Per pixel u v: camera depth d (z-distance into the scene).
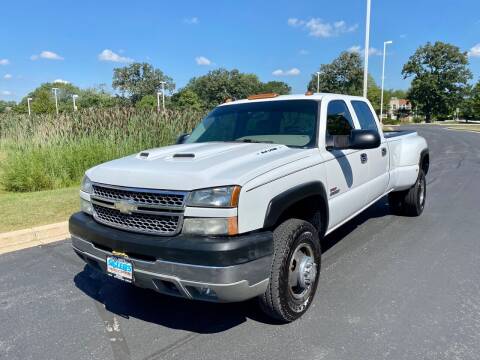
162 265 2.93
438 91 92.94
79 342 3.29
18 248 5.61
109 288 4.32
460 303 3.73
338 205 4.21
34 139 11.68
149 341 3.28
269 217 3.09
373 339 3.18
